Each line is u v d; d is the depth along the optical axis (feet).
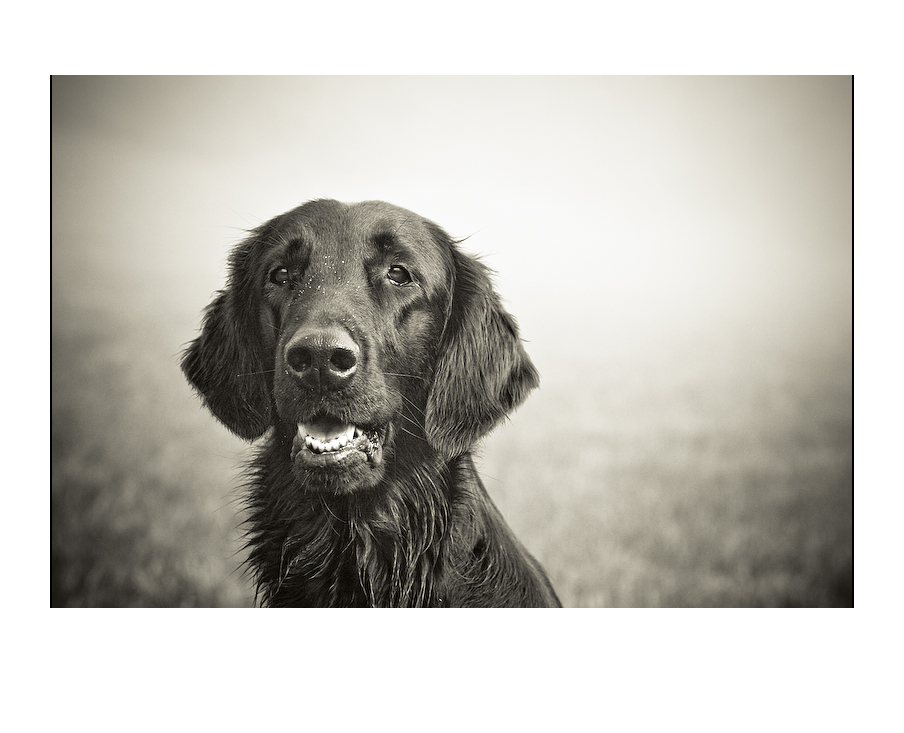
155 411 11.43
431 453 6.31
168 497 11.02
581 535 11.62
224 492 11.07
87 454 11.18
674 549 11.44
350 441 5.76
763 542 11.43
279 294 6.03
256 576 6.53
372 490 6.16
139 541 10.67
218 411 6.64
